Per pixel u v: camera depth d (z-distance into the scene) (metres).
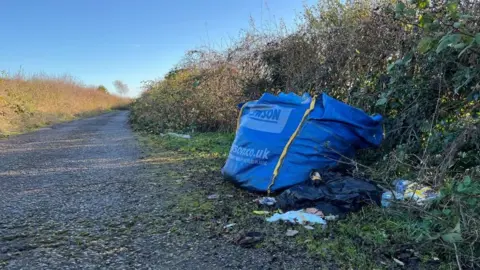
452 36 2.25
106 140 7.55
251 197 3.18
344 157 3.14
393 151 3.40
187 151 5.68
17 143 7.25
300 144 3.15
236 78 7.45
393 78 3.58
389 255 2.05
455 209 2.12
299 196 2.70
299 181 3.09
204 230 2.45
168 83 11.12
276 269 1.93
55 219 2.70
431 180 2.73
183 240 2.30
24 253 2.12
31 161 5.12
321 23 5.25
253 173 3.28
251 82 6.88
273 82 6.46
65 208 2.95
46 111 14.88
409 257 2.03
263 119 3.45
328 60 4.87
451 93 3.26
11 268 1.93
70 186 3.66
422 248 2.09
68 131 9.79
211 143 6.33
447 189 2.29
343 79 4.59
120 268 1.95
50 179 3.98
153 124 9.45
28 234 2.40
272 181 3.13
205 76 8.46
